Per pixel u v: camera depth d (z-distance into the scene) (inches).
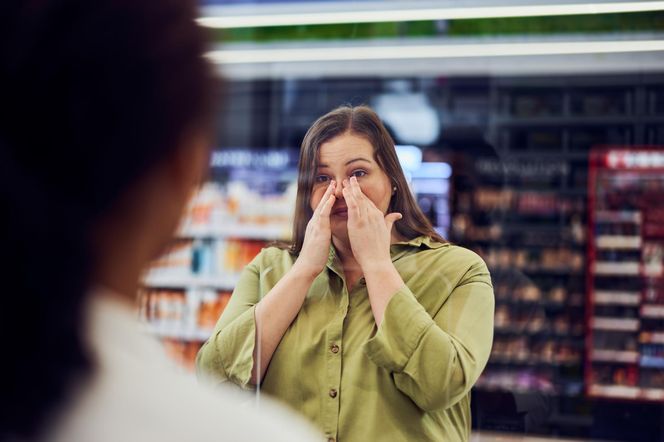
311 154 57.5
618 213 230.7
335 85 228.4
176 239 16.5
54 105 13.6
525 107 234.2
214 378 53.4
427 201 209.9
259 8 127.4
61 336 13.3
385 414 51.9
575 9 130.3
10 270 13.1
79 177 14.0
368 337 53.2
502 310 211.5
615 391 219.0
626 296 228.1
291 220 61.1
